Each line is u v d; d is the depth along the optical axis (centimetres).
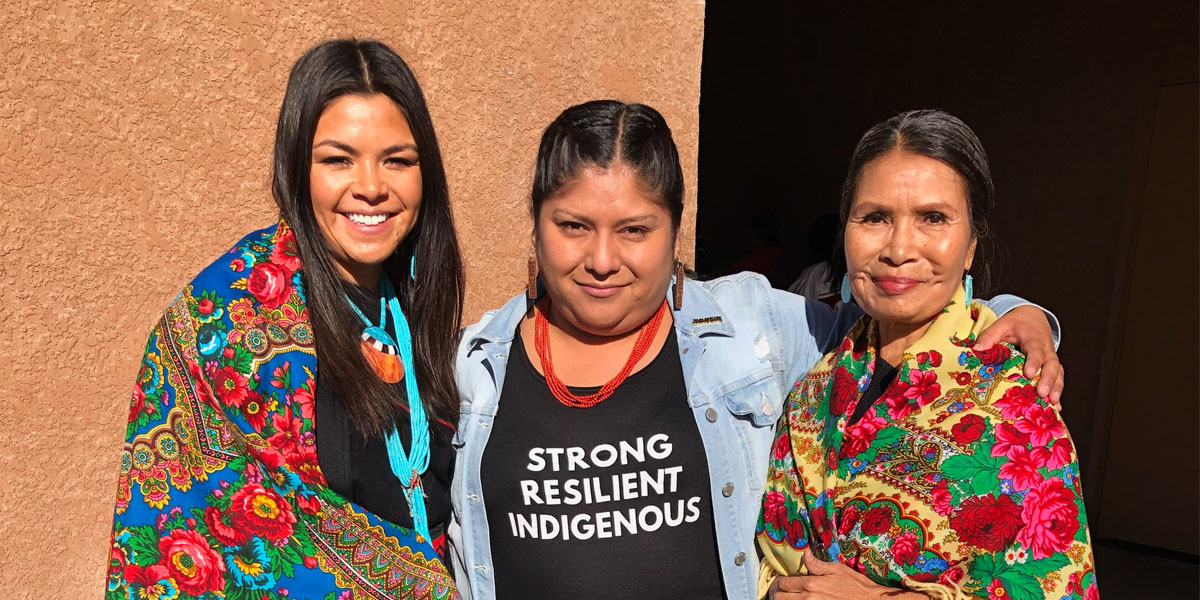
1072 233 494
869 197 138
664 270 149
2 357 199
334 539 148
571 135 143
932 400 135
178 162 220
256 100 231
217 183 227
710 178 686
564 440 152
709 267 682
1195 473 463
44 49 198
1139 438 482
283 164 146
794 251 638
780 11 628
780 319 172
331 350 146
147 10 212
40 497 208
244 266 145
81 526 215
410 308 171
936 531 129
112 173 211
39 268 202
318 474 146
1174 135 453
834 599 134
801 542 152
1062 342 505
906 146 135
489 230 278
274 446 141
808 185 625
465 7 263
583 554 150
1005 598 123
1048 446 125
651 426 153
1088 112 482
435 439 171
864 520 137
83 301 209
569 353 159
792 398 161
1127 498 490
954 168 134
